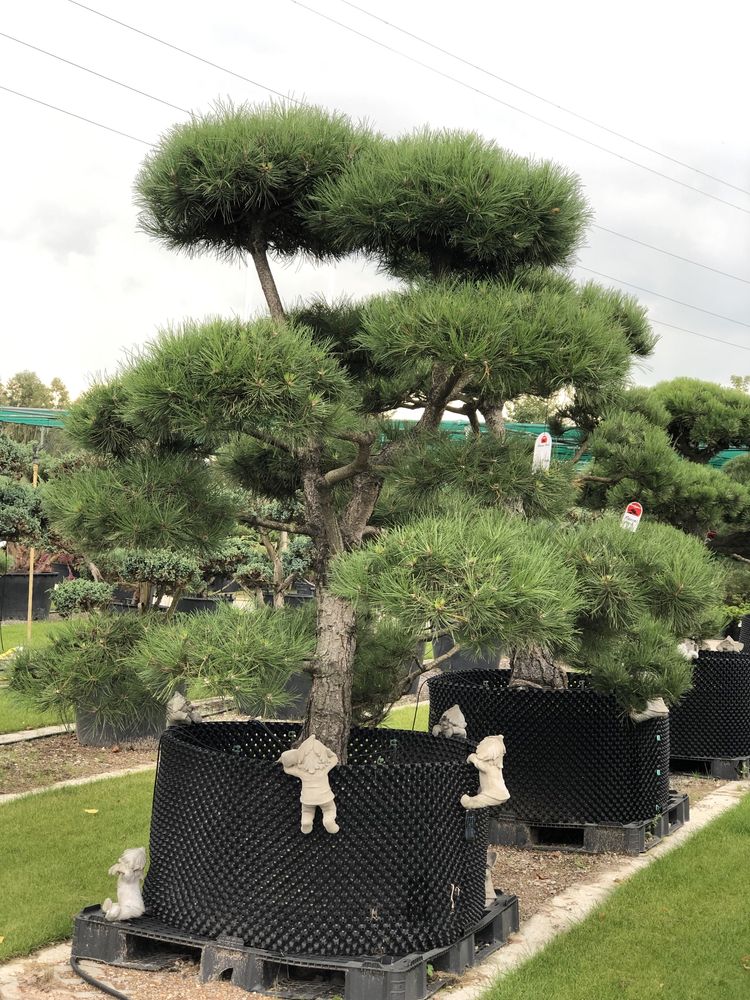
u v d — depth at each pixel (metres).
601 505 8.70
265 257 4.57
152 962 3.72
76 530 4.03
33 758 7.06
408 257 4.38
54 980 3.55
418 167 3.85
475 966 3.79
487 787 3.85
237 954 3.53
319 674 4.16
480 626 3.10
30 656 4.42
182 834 3.81
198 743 4.38
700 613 4.47
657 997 3.51
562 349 3.51
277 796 3.63
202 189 4.24
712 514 8.76
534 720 5.57
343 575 3.37
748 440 11.71
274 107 4.36
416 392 4.85
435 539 3.17
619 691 5.41
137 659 3.62
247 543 11.62
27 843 5.06
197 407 3.39
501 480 4.11
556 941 4.02
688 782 7.48
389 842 3.60
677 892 4.68
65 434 4.32
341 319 4.86
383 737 4.82
